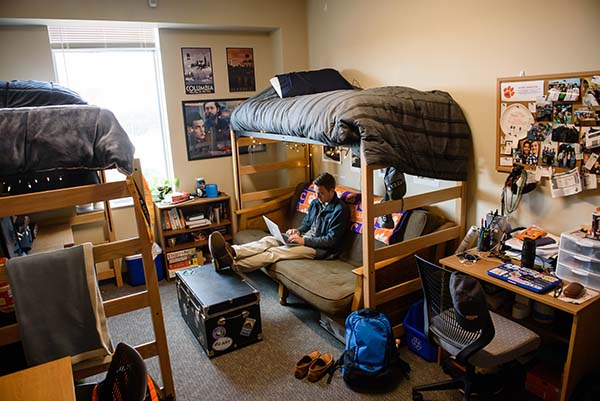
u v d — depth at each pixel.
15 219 2.77
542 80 2.28
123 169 1.81
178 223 3.94
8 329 1.79
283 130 2.93
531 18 2.31
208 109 4.16
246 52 4.25
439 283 1.99
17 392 1.39
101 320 1.86
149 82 4.02
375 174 3.52
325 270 3.02
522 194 2.45
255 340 2.81
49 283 1.75
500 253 2.39
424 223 2.83
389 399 2.24
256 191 4.57
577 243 2.00
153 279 2.05
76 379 1.87
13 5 3.10
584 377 2.05
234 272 3.11
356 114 2.26
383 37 3.32
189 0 3.66
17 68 3.38
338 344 2.76
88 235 3.85
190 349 2.78
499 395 2.23
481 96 2.64
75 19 3.30
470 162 2.79
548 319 2.23
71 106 1.81
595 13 2.05
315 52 4.18
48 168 1.74
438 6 2.82
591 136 2.12
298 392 2.32
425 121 2.51
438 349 2.46
